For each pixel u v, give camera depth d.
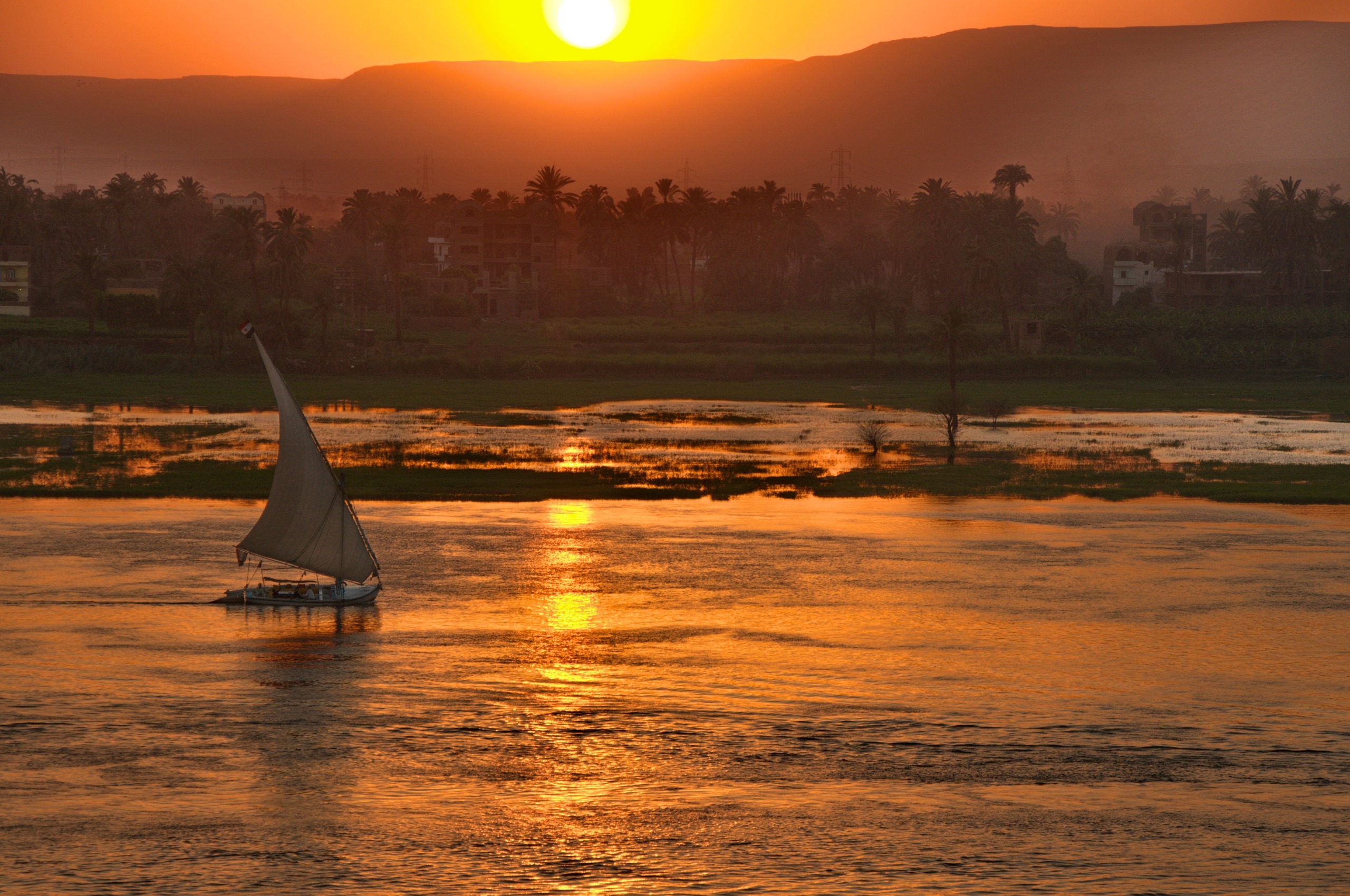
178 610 181.50
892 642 165.62
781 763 116.75
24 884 88.38
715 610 183.62
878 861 93.94
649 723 129.50
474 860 93.50
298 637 166.12
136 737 123.00
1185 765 117.31
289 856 93.88
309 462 183.12
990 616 181.12
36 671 148.12
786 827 100.62
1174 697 141.12
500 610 183.12
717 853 95.31
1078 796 108.44
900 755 119.62
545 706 135.50
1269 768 116.44
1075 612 183.88
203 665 151.88
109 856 93.62
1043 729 128.50
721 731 127.00
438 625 173.62
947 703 137.75
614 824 101.12
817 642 165.12
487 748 120.69
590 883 89.69
